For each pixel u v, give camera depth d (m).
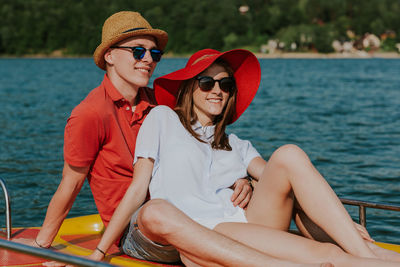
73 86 28.44
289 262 2.13
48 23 94.06
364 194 6.67
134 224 2.59
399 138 11.33
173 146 2.69
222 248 2.20
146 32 2.84
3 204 6.30
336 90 25.33
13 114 16.22
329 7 105.75
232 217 2.62
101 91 2.81
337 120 14.62
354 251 2.29
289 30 98.19
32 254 1.99
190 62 3.01
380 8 106.31
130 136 2.83
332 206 2.34
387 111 16.73
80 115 2.66
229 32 94.44
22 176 7.76
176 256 2.63
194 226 2.26
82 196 6.51
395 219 5.50
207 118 2.87
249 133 12.29
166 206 2.33
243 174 2.81
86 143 2.69
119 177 2.82
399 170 8.07
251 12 97.25
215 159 2.76
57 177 7.71
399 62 70.19
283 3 101.81
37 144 10.66
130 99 2.92
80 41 90.56
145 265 2.66
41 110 17.31
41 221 5.66
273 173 2.47
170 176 2.63
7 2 98.31
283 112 16.61
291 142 10.98
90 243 3.09
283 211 2.55
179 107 2.85
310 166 2.40
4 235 3.06
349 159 9.05
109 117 2.74
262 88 26.80
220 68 2.87
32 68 52.16
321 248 2.26
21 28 94.56
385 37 105.75
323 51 98.62
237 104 3.02
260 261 2.16
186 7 90.44
